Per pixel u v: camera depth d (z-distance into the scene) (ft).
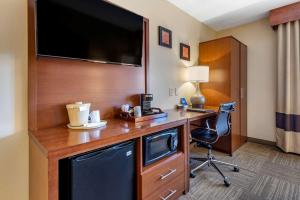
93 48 5.10
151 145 4.87
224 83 9.56
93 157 3.51
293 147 9.49
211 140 6.84
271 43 10.56
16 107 4.13
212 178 6.93
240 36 11.74
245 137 11.43
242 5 8.98
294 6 8.87
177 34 9.06
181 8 9.20
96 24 5.12
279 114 10.01
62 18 4.41
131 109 5.96
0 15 3.90
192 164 8.23
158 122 5.26
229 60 9.36
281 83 9.83
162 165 5.03
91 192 3.49
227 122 7.61
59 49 4.41
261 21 10.85
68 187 3.21
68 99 4.92
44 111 4.49
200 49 10.60
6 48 3.99
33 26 4.27
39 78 4.41
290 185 6.38
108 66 5.87
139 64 6.47
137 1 6.92
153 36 7.68
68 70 4.91
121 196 4.12
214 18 10.49
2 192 4.01
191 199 5.61
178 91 9.16
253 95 11.37
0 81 3.93
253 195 5.80
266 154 9.37
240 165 8.04
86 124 4.58
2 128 3.97
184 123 5.92
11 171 4.11
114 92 6.06
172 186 5.37
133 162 4.45
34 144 3.81
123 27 5.84
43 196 3.19
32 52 4.27
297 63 9.16
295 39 9.19
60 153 2.97
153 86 7.72
